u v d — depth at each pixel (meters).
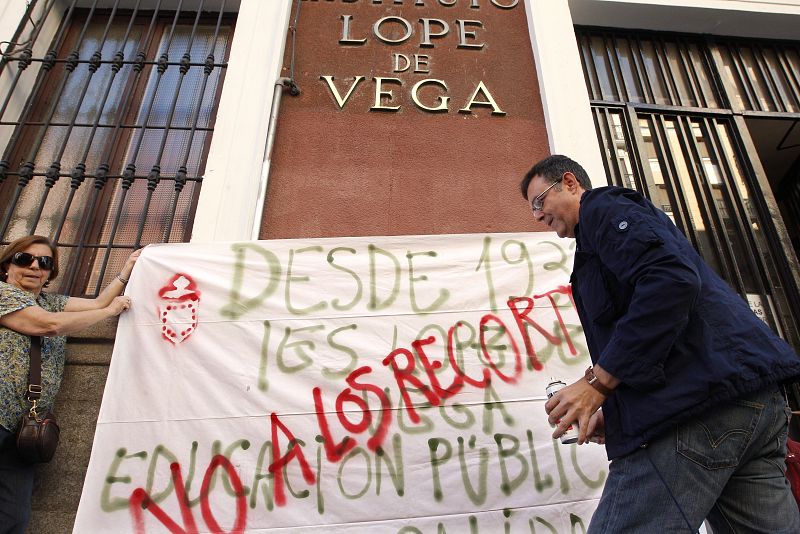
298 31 3.64
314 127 3.29
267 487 2.05
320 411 2.19
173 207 3.18
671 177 3.67
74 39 3.72
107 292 2.38
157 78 3.49
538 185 1.84
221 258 2.46
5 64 3.30
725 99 3.92
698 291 1.33
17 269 2.22
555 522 2.08
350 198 3.08
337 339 2.33
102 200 3.19
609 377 1.39
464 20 3.80
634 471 1.41
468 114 3.43
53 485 2.23
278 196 3.05
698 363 1.37
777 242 3.42
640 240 1.40
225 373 2.23
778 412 1.40
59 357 2.23
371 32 3.68
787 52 4.23
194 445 2.10
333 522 2.02
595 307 1.55
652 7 3.98
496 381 2.30
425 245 2.57
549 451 2.19
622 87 3.98
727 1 4.02
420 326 2.39
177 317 2.32
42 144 3.35
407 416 2.21
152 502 2.01
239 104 3.23
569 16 3.76
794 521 1.37
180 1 3.56
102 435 2.09
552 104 3.40
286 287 2.42
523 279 2.53
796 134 4.08
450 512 2.07
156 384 2.19
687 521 1.32
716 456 1.34
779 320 3.26
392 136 3.30
